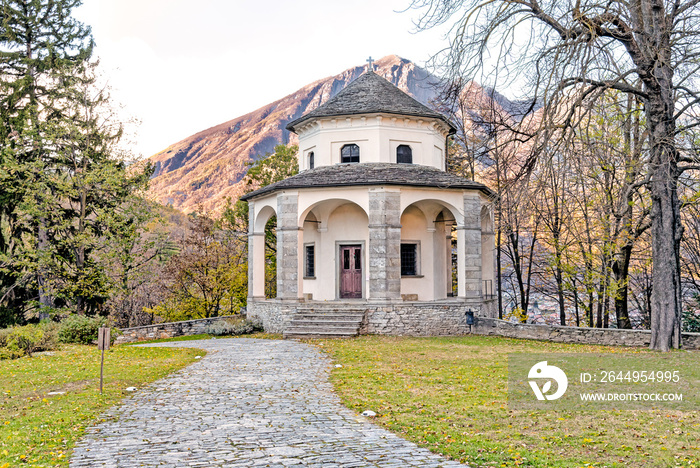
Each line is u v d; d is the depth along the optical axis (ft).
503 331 76.89
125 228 106.32
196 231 125.90
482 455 24.43
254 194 92.12
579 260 95.20
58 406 35.68
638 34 48.93
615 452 24.77
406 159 88.48
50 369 51.44
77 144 104.99
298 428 29.53
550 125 38.93
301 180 82.12
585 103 42.11
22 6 117.60
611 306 104.22
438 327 79.20
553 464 23.18
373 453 24.81
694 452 24.61
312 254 93.30
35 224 110.11
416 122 88.63
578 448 25.52
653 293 60.13
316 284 90.68
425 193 80.38
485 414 32.48
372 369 49.21
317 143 89.35
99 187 105.50
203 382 44.27
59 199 106.63
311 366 51.42
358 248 88.84
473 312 81.00
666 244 58.80
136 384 43.91
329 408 34.50
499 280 114.11
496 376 45.06
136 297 130.72
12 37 114.21
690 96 54.03
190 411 34.04
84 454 25.02
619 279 86.53
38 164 99.86
